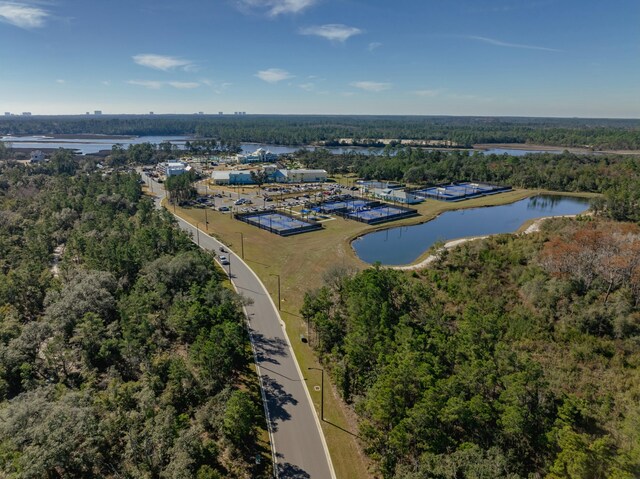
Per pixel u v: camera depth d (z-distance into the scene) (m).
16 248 108.75
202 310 73.12
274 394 62.62
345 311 81.00
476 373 55.75
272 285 99.81
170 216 142.25
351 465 50.84
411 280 97.62
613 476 41.06
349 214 167.12
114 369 62.88
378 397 51.88
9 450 44.97
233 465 49.59
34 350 66.50
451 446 48.53
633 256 91.50
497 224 163.25
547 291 86.75
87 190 175.62
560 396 57.50
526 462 48.59
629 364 68.50
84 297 76.38
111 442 48.72
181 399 58.59
